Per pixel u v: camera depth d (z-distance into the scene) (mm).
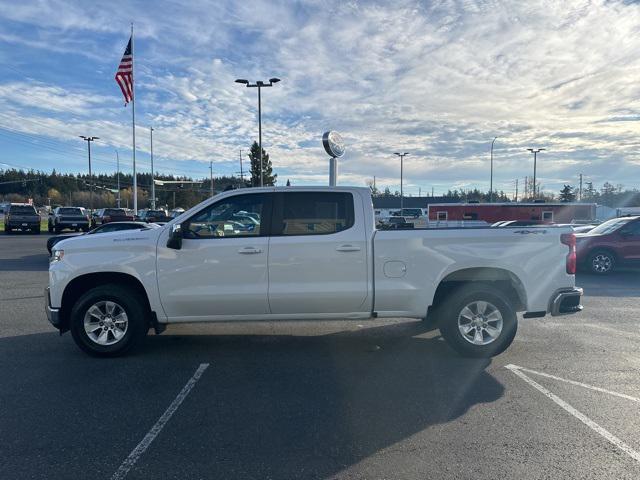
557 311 5672
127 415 4156
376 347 6289
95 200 116125
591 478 3174
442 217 38688
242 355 5906
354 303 5637
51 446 3619
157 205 108250
